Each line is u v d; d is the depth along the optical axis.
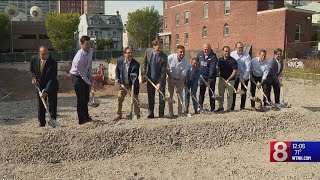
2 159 6.78
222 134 8.13
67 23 50.62
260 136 8.42
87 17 75.94
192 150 7.64
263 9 31.94
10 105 15.77
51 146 7.05
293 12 29.47
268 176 6.28
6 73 34.81
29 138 7.10
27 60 43.62
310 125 9.21
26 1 126.94
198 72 9.20
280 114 9.27
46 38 57.81
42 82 7.92
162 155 7.34
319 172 6.46
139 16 67.88
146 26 68.75
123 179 6.09
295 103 13.26
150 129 7.72
